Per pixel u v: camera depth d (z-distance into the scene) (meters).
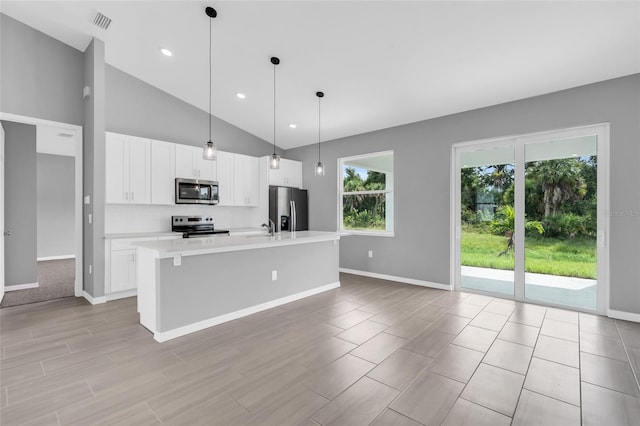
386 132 5.15
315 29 3.11
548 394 1.93
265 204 5.76
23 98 3.53
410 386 2.01
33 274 4.52
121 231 4.49
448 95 3.94
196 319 2.94
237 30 3.29
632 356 2.42
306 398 1.88
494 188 4.16
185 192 4.69
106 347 2.56
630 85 3.15
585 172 3.49
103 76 3.76
